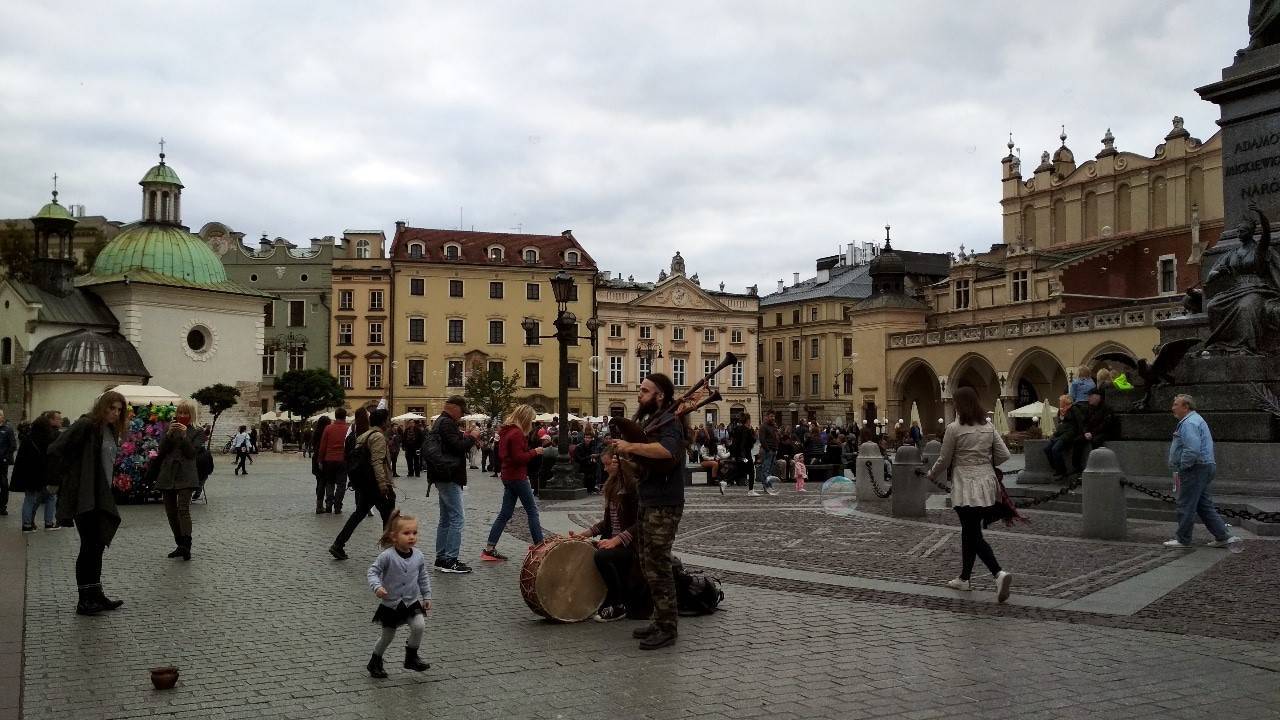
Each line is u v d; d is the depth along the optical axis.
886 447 51.47
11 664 7.74
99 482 9.88
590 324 36.97
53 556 14.27
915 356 71.06
